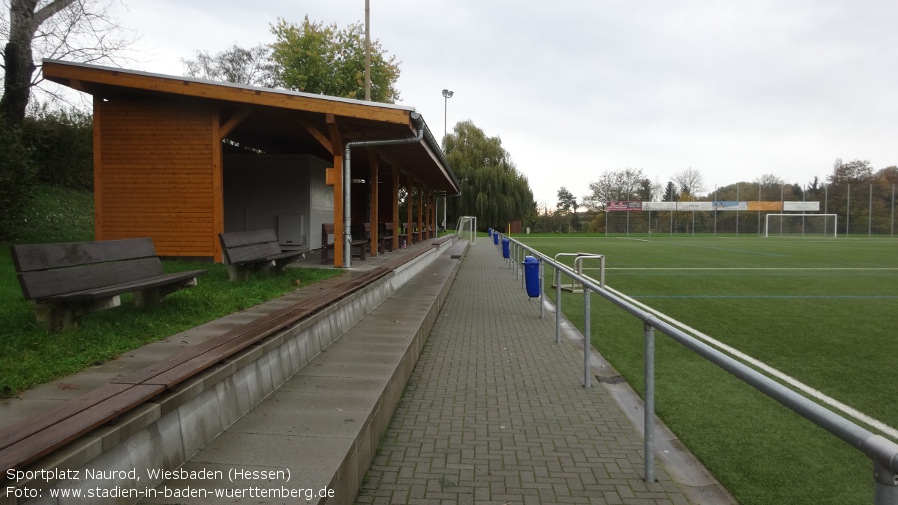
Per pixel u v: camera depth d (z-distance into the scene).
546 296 12.16
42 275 4.11
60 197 18.22
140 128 10.18
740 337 7.86
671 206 55.84
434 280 11.73
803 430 4.38
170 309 5.40
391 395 4.44
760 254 26.84
